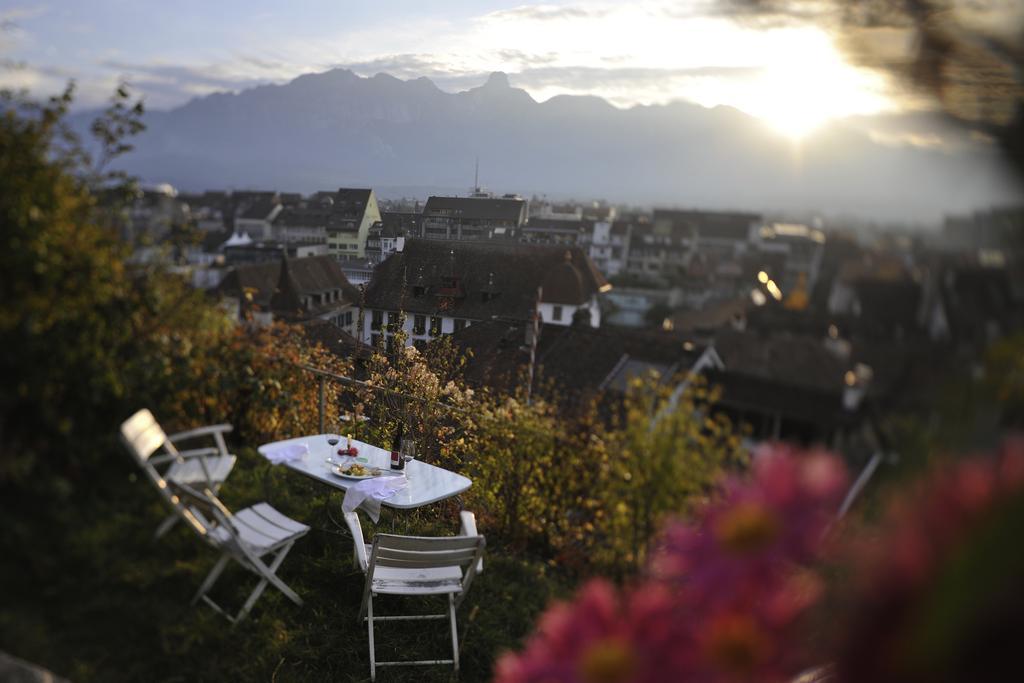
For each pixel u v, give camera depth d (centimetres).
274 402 588
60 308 445
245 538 397
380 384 603
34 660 317
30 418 432
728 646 33
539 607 436
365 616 402
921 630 25
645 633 37
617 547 390
